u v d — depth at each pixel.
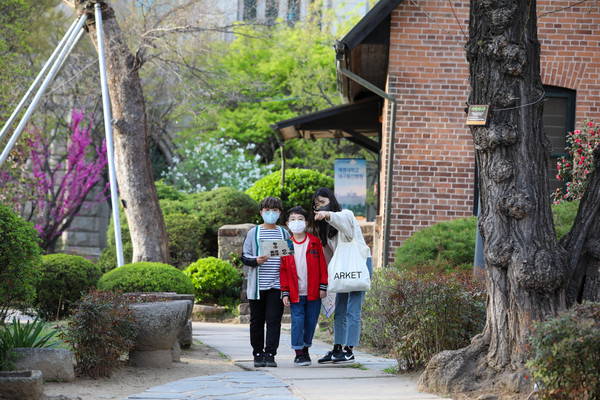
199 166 29.31
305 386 7.11
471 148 15.09
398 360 8.20
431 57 15.16
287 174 23.17
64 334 7.58
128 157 18.61
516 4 6.80
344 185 20.16
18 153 21.81
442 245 12.56
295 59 31.45
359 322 8.88
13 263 7.74
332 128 19.53
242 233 19.61
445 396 6.48
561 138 15.25
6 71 20.16
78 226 33.19
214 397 6.52
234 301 18.41
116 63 18.33
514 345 6.42
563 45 15.21
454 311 7.74
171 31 17.89
